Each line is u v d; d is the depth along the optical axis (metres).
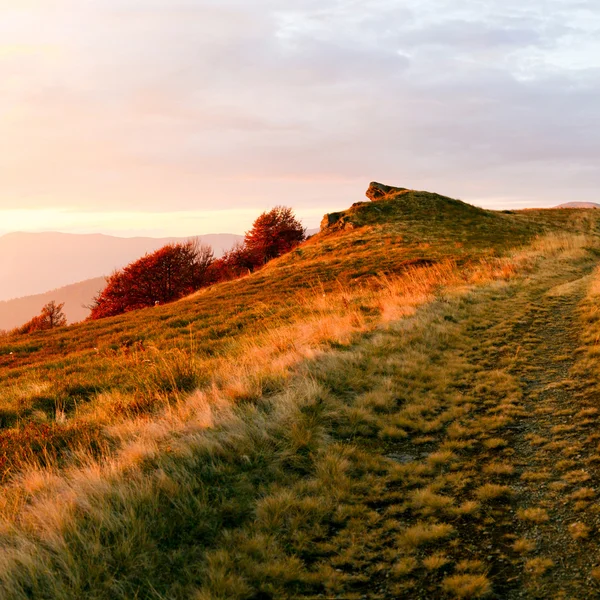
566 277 19.19
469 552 4.54
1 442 8.50
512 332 12.04
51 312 54.66
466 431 7.07
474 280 19.58
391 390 8.66
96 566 4.30
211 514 5.20
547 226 45.97
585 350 9.80
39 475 6.45
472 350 11.02
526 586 4.02
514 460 6.10
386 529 4.95
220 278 57.84
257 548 4.61
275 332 14.27
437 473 6.04
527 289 17.08
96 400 11.13
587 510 4.83
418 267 27.16
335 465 6.07
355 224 45.88
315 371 9.22
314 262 35.28
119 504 5.21
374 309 16.11
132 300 48.78
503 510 5.11
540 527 4.73
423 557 4.53
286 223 63.53
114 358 17.22
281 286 29.55
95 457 7.18
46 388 13.09
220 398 8.30
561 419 6.99
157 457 6.34
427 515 5.15
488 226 42.75
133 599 4.03
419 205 49.03
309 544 4.78
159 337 20.56
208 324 21.84
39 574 4.26
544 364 9.51
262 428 6.97
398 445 6.93
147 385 10.45
